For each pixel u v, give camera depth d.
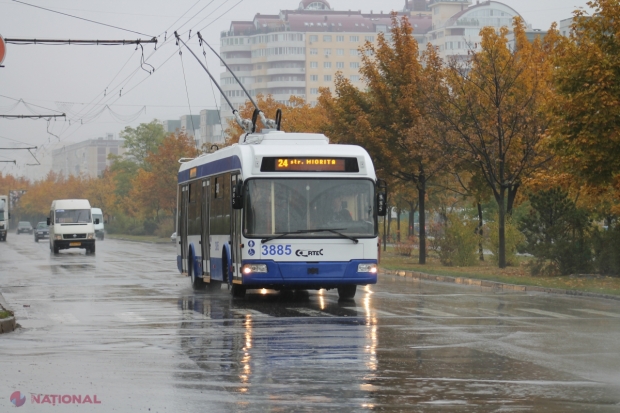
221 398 10.84
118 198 127.56
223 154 26.06
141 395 11.05
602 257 33.47
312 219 23.31
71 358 14.22
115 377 12.38
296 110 66.06
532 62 39.47
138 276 37.22
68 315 21.34
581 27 29.25
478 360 13.82
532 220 34.84
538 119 37.06
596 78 27.33
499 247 39.00
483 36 40.81
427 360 13.83
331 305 23.58
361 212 23.62
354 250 23.39
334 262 23.27
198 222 29.56
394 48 44.94
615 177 28.62
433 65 42.91
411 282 33.78
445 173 44.56
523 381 12.00
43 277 36.56
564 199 34.44
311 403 10.55
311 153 23.61
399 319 19.91
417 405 10.44
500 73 38.03
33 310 22.67
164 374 12.62
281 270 23.05
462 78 40.66
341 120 43.75
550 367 13.15
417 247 63.69
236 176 24.06
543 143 30.06
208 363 13.62
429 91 39.94
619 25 27.72
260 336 16.92
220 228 26.17
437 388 11.49
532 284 29.81
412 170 43.62
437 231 46.34
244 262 23.09
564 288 28.28
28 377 12.40
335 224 23.39
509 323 19.08
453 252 42.91
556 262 34.12
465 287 30.83
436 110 39.41
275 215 23.22
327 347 15.31
